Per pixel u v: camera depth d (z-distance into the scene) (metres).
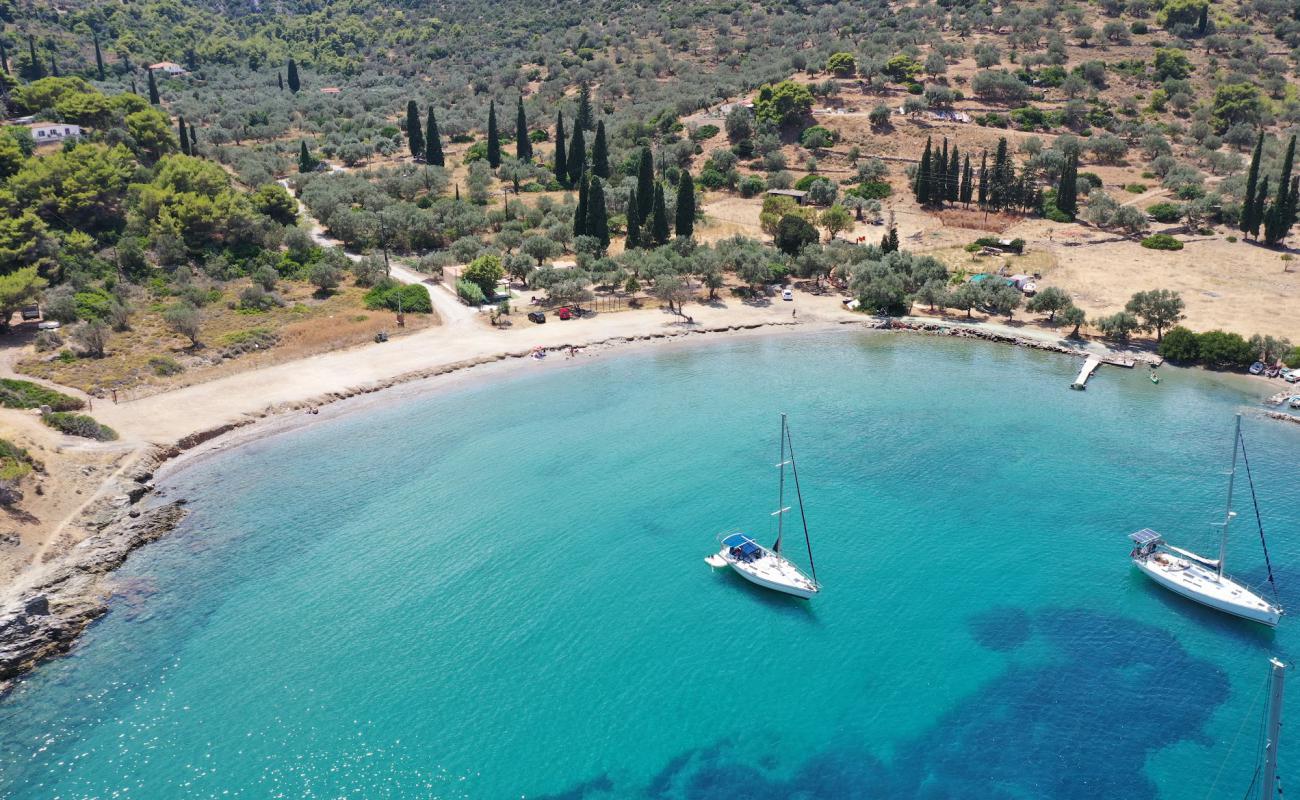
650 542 77.25
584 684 60.91
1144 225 159.12
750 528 79.12
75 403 97.62
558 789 52.62
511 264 146.00
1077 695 59.47
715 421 100.19
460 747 55.59
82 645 64.12
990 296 132.00
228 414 99.44
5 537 72.44
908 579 71.81
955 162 176.38
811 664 62.81
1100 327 121.06
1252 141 195.75
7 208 132.25
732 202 187.12
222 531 78.69
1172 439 93.62
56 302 118.19
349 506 83.00
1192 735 55.94
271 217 167.75
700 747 55.75
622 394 107.88
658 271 143.00
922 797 51.81
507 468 90.12
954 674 61.59
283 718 57.69
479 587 71.25
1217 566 71.25
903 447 93.00
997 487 84.75
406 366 114.38
